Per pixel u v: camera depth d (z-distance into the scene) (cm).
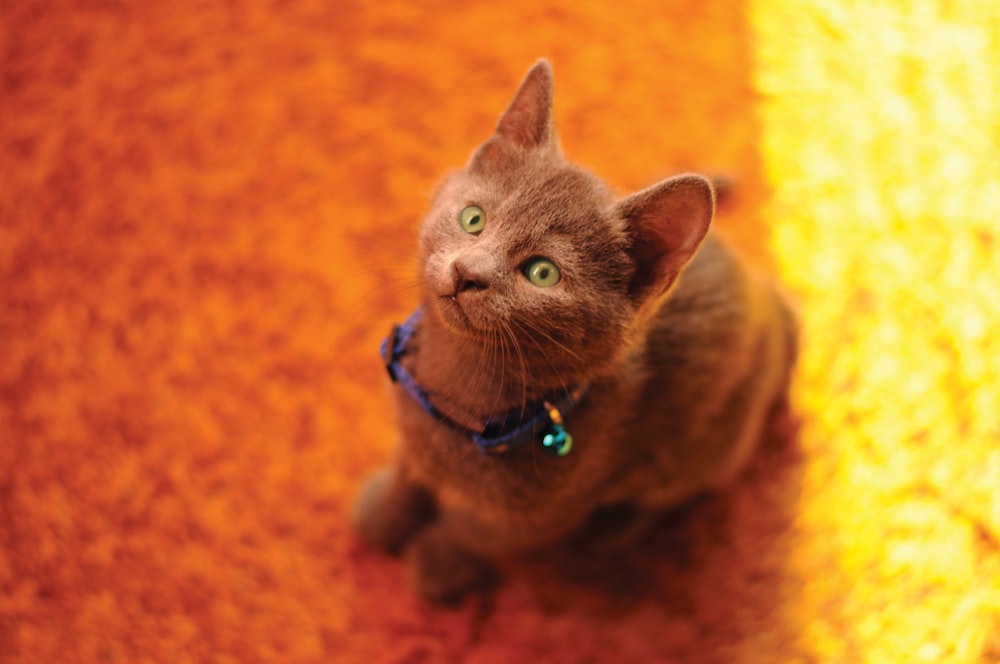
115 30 74
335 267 71
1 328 68
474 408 55
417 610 65
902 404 69
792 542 67
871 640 64
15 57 73
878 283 71
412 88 75
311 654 64
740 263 60
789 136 75
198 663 63
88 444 66
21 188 70
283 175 72
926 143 74
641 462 60
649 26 77
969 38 77
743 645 64
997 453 67
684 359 57
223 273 70
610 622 65
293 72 74
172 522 65
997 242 72
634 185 71
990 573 65
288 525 66
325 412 68
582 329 51
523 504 57
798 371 70
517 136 54
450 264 51
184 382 68
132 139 72
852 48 76
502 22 76
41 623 63
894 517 67
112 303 69
